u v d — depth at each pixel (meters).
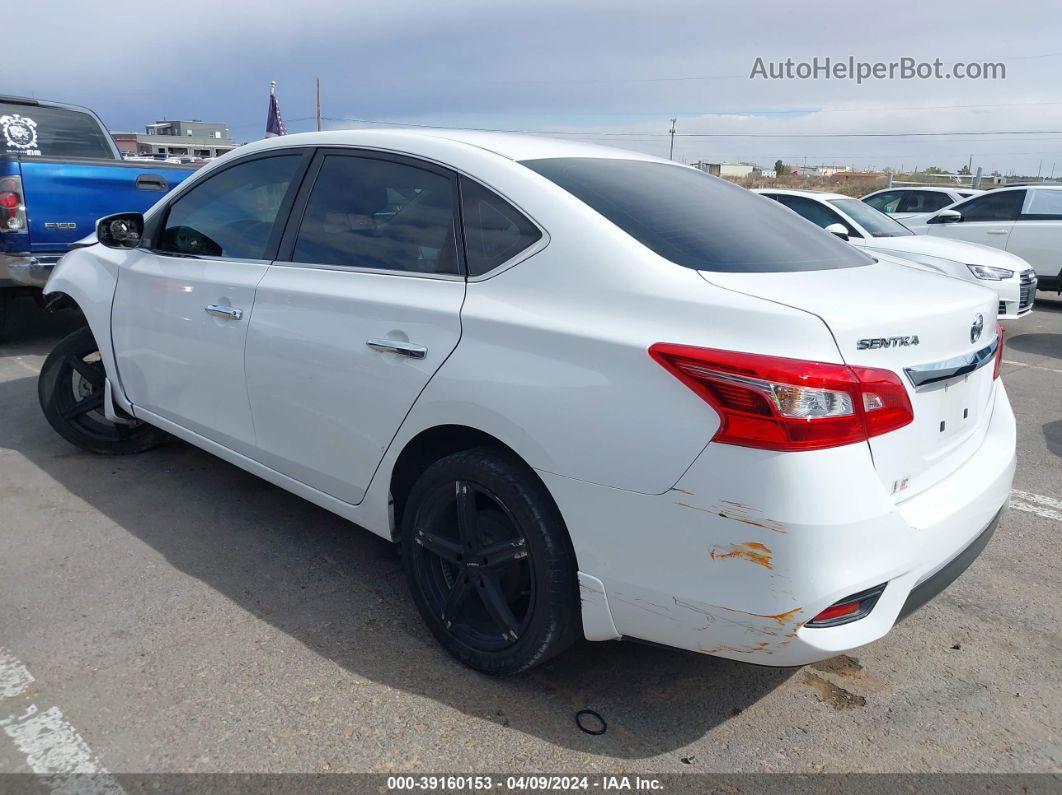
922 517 2.11
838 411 1.89
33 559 3.33
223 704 2.45
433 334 2.50
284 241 3.12
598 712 2.47
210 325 3.32
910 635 2.94
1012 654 2.83
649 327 2.09
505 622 2.47
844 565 1.91
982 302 2.44
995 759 2.31
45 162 6.27
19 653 2.67
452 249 2.58
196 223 3.57
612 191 2.57
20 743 2.27
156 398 3.79
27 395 5.68
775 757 2.30
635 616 2.16
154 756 2.23
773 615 1.92
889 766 2.28
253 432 3.25
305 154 3.15
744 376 1.90
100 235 3.80
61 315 8.94
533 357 2.25
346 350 2.74
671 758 2.28
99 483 4.14
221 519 3.76
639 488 2.05
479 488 2.46
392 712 2.43
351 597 3.10
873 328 1.99
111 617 2.91
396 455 2.65
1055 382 6.75
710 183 3.11
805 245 2.69
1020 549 3.62
